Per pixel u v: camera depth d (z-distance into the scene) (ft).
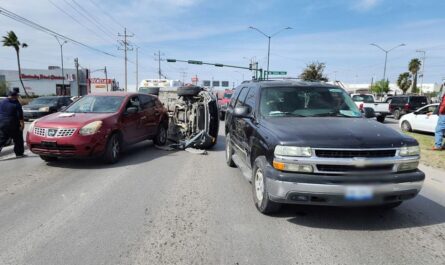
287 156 14.07
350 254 12.49
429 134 55.72
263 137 15.94
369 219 15.79
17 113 29.68
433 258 12.23
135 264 11.72
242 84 26.66
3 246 12.98
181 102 38.65
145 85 67.26
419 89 282.15
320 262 11.91
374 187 13.46
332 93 20.12
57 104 75.00
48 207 17.16
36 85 241.76
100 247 12.91
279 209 16.03
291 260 12.03
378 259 12.15
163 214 16.29
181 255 12.35
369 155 13.76
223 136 47.62
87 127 25.39
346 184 13.34
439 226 15.11
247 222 15.34
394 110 89.35
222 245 13.12
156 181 22.24
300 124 16.19
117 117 28.35
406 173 14.03
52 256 12.22
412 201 18.58
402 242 13.50
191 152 33.06
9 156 30.73
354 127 15.55
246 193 19.67
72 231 14.30
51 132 25.27
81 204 17.63
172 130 39.65
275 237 13.84
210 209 16.99
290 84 20.56
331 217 15.96
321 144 13.78
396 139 14.24
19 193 19.45
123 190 20.13
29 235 13.92
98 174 24.04
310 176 13.65
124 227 14.74
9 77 237.25
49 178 22.85
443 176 24.75
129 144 30.37
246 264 11.76
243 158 21.04
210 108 34.35
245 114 19.66
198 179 22.82
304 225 15.03
